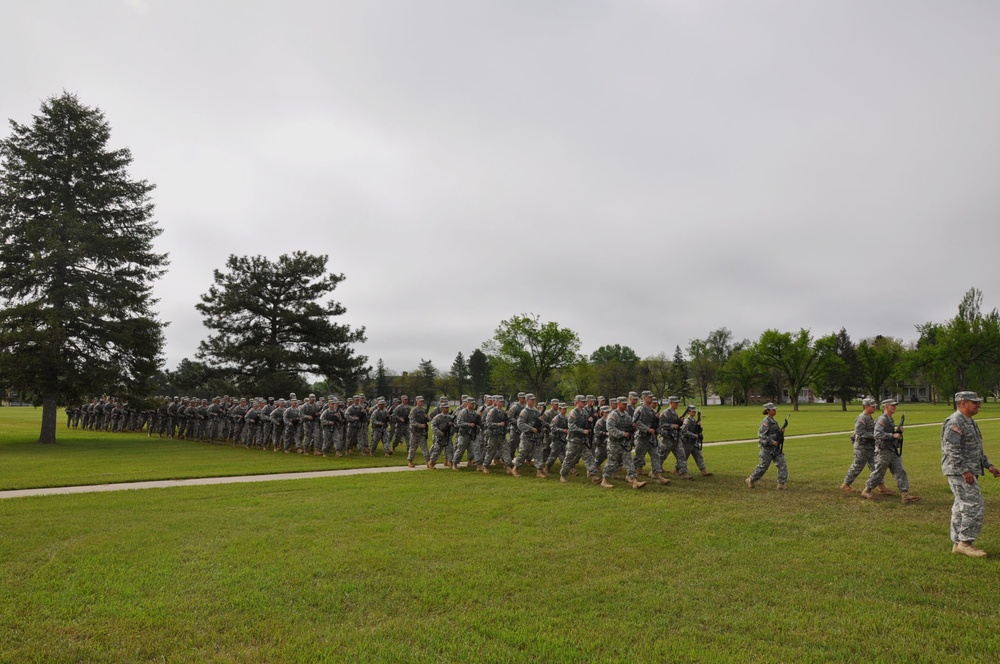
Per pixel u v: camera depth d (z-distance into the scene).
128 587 6.42
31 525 9.30
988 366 72.31
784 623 5.52
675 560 7.46
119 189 32.44
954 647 5.02
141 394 33.19
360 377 43.75
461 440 16.97
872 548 7.92
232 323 41.62
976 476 7.73
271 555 7.65
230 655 4.90
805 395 119.62
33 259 29.11
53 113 31.84
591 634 5.29
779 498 11.57
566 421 15.81
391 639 5.22
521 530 8.98
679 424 14.77
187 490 12.91
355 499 11.65
